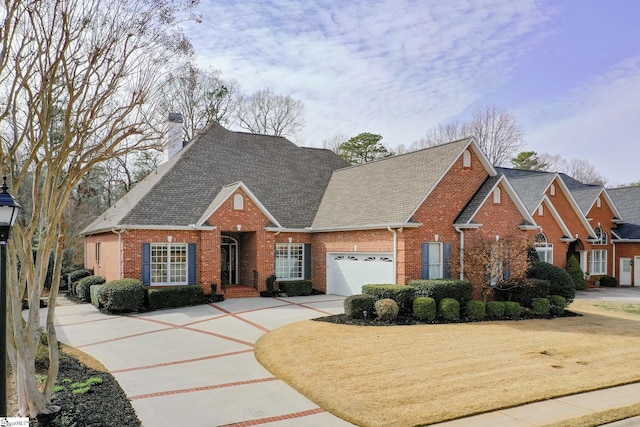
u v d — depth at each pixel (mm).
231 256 27047
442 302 17969
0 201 6258
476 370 11172
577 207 33562
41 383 9484
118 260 22234
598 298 27578
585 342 14445
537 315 19625
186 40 9344
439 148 23547
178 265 23109
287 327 15875
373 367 11281
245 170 28719
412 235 20531
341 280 24688
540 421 8203
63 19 7316
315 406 8852
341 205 26188
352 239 23641
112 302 19359
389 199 22750
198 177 26438
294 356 12219
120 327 16500
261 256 24500
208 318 17969
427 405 8859
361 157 54125
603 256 36281
